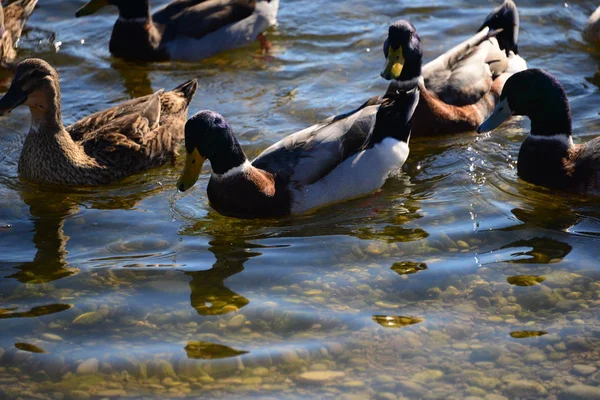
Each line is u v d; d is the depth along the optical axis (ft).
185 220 41.01
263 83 54.90
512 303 33.68
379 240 38.63
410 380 29.50
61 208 42.16
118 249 38.24
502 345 31.22
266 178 41.01
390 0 65.05
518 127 49.65
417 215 40.83
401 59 46.26
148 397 28.86
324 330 32.17
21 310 33.60
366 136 42.93
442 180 44.19
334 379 29.60
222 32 59.47
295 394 28.86
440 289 34.68
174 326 32.55
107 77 56.24
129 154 45.37
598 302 33.63
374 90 53.57
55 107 43.55
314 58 57.93
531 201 41.98
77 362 30.58
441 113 47.80
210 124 40.11
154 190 44.24
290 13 63.77
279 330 32.24
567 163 42.68
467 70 50.14
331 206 41.96
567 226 39.52
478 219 40.27
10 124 50.62
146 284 35.35
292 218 41.16
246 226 40.42
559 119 42.39
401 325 32.37
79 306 33.83
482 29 54.49
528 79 42.65
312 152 41.68
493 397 28.68
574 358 30.50
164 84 55.21
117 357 30.78
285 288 34.91
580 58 56.70
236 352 30.99
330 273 35.99
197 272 36.24
